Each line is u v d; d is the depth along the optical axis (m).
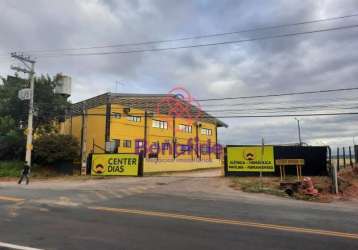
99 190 19.53
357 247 7.98
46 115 38.62
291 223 10.69
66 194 17.20
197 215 11.80
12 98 37.19
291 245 8.04
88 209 12.74
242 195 18.33
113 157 32.62
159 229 9.51
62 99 39.53
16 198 15.43
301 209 13.70
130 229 9.46
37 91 37.88
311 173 25.91
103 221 10.53
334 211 13.50
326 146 26.11
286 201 16.47
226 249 7.59
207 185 22.55
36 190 19.34
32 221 10.41
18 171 33.06
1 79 39.44
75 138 36.81
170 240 8.30
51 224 9.99
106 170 32.56
